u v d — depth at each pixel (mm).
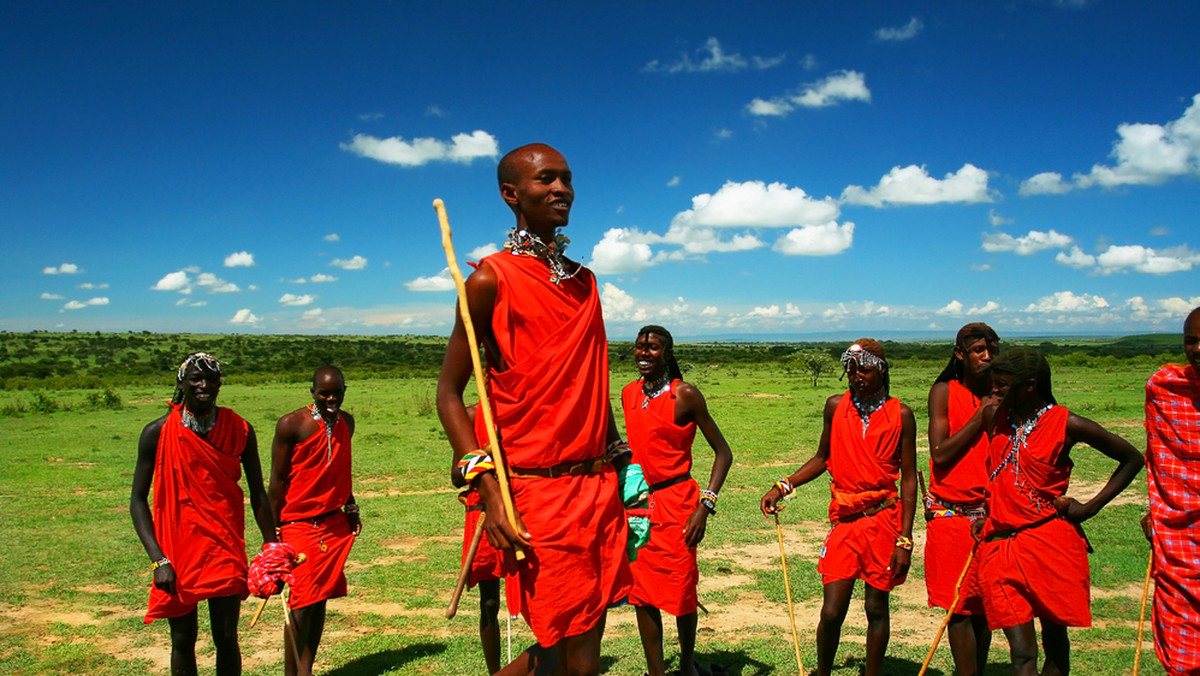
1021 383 4023
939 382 4832
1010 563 4074
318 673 5605
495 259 2605
